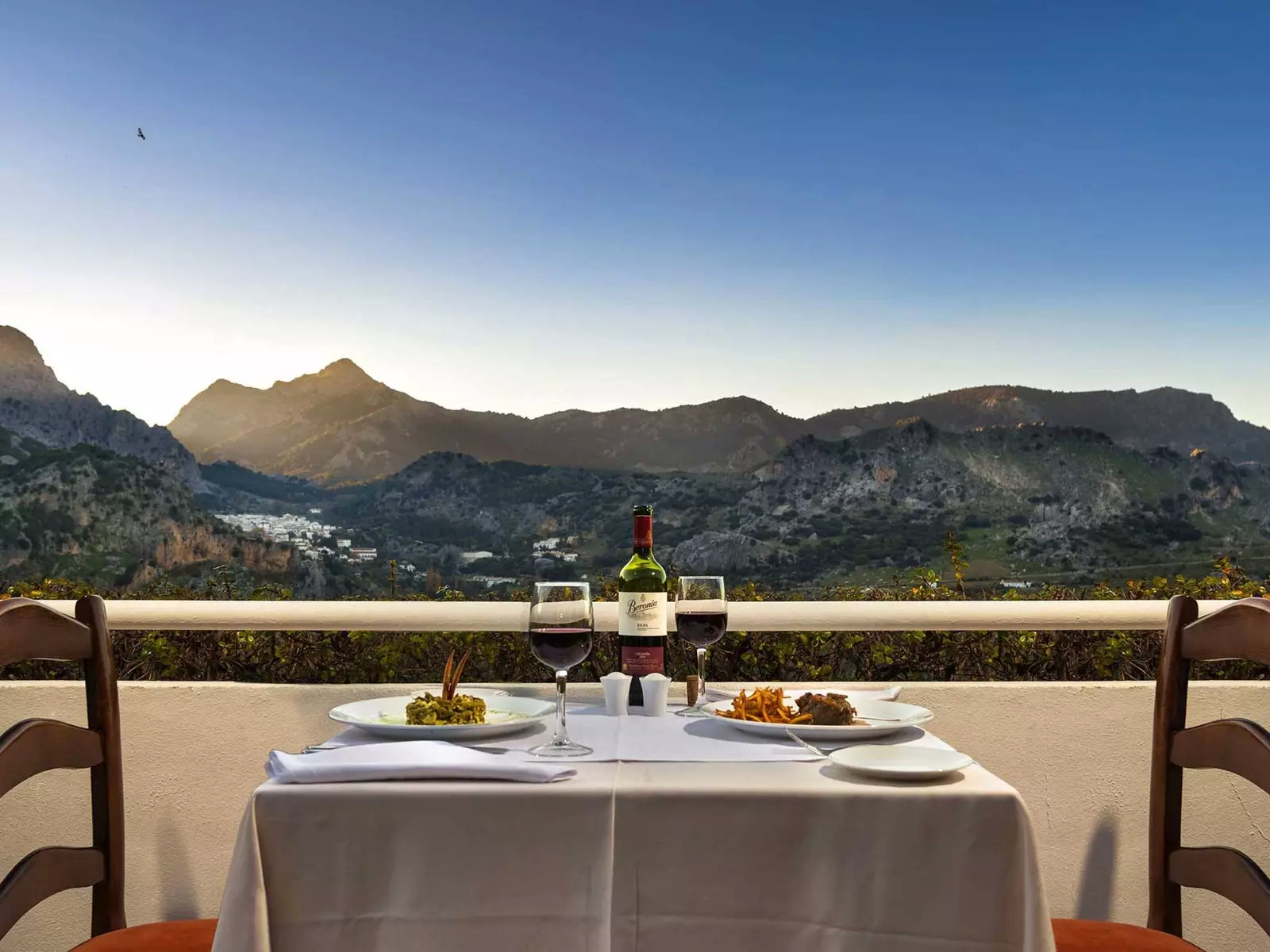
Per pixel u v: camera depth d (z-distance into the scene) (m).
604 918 1.29
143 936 1.79
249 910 1.26
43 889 1.68
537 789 1.29
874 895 1.28
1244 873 1.66
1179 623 1.84
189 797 2.32
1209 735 1.72
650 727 1.67
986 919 1.28
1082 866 2.34
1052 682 2.35
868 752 1.43
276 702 2.32
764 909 1.29
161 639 2.98
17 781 1.60
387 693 2.30
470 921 1.29
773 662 2.92
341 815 1.29
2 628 1.65
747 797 1.29
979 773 1.37
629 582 1.88
